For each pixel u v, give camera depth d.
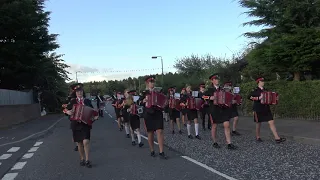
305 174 6.81
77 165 8.66
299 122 14.91
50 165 8.78
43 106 40.94
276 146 10.18
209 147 10.53
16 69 27.53
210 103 10.36
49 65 40.16
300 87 16.27
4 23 25.39
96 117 8.46
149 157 9.39
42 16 28.52
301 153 8.96
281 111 17.31
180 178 6.98
